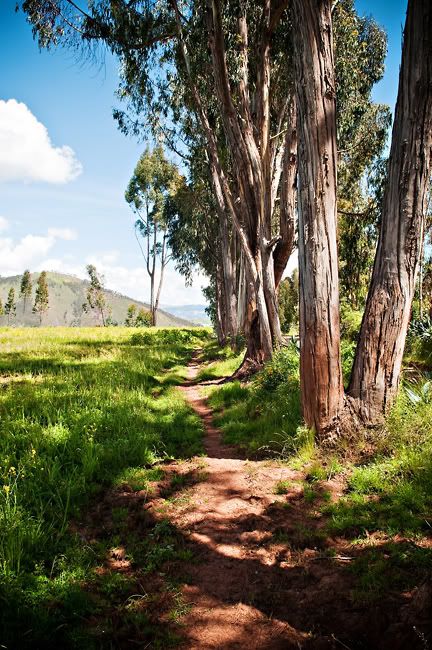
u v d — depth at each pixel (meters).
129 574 3.62
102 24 11.20
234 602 3.29
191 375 15.04
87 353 16.86
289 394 8.20
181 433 7.29
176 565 3.75
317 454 5.59
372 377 5.62
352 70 13.47
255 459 6.14
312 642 2.82
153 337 25.86
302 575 3.51
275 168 14.20
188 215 27.83
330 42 5.48
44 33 10.97
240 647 2.87
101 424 6.92
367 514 4.13
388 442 5.26
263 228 11.52
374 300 5.57
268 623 3.05
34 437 5.89
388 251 5.47
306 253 5.62
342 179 18.72
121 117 16.84
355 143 17.70
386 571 3.29
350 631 2.86
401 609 2.84
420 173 5.24
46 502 4.57
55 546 3.82
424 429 5.20
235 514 4.56
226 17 10.88
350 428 5.62
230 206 11.91
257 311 12.07
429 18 4.93
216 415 8.84
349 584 3.28
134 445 6.22
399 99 5.27
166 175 31.69
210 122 15.38
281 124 13.48
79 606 3.15
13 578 3.32
